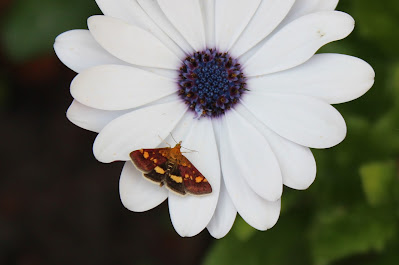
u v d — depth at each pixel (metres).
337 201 0.28
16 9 0.31
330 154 0.28
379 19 0.28
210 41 0.25
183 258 0.33
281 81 0.24
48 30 0.31
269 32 0.24
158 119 0.24
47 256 0.33
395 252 0.28
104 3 0.24
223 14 0.25
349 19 0.23
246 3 0.24
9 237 0.33
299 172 0.24
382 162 0.27
